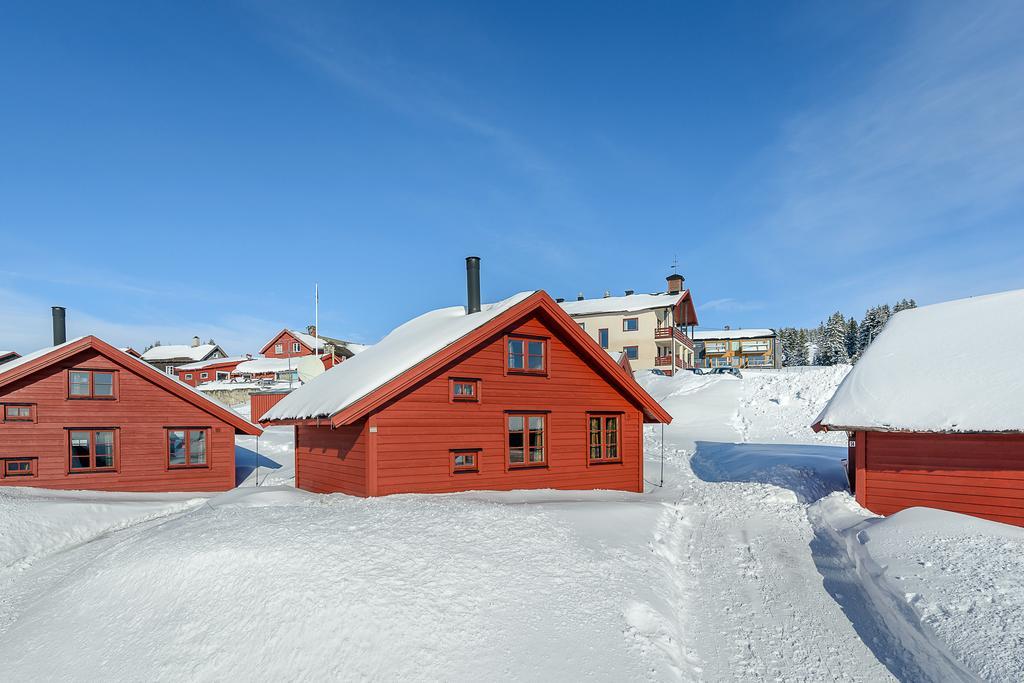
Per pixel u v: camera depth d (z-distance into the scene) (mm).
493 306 17594
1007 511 11375
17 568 11141
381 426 13352
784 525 12633
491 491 14555
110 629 7219
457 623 7074
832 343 97188
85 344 17516
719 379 40938
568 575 8617
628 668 6738
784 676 7020
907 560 9234
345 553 8273
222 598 7410
